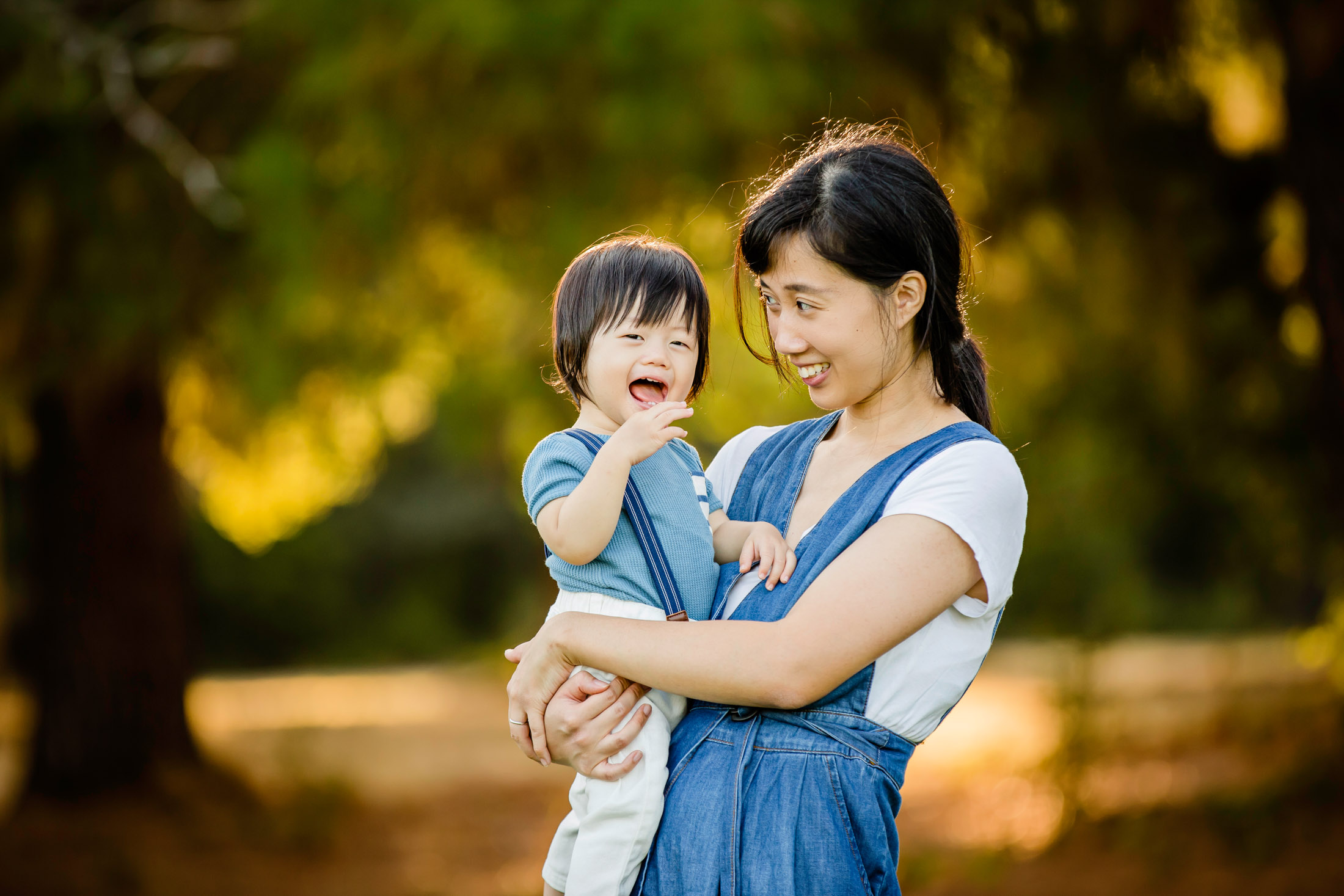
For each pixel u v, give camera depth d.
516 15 8.23
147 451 14.36
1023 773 12.88
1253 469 13.26
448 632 42.44
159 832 13.07
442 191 9.32
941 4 9.00
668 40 8.06
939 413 3.19
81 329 10.48
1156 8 9.46
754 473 3.54
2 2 10.00
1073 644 14.41
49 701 14.05
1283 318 11.71
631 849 2.98
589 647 3.01
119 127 10.46
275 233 9.27
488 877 12.36
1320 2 9.11
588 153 8.62
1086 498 15.40
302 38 9.67
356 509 41.50
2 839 12.67
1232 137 11.12
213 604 39.66
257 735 20.33
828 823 2.83
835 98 8.47
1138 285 11.17
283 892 11.71
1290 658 18.28
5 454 13.93
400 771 17.73
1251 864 9.68
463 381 12.68
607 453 3.07
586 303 3.29
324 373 11.25
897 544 2.86
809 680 2.81
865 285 2.95
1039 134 10.07
